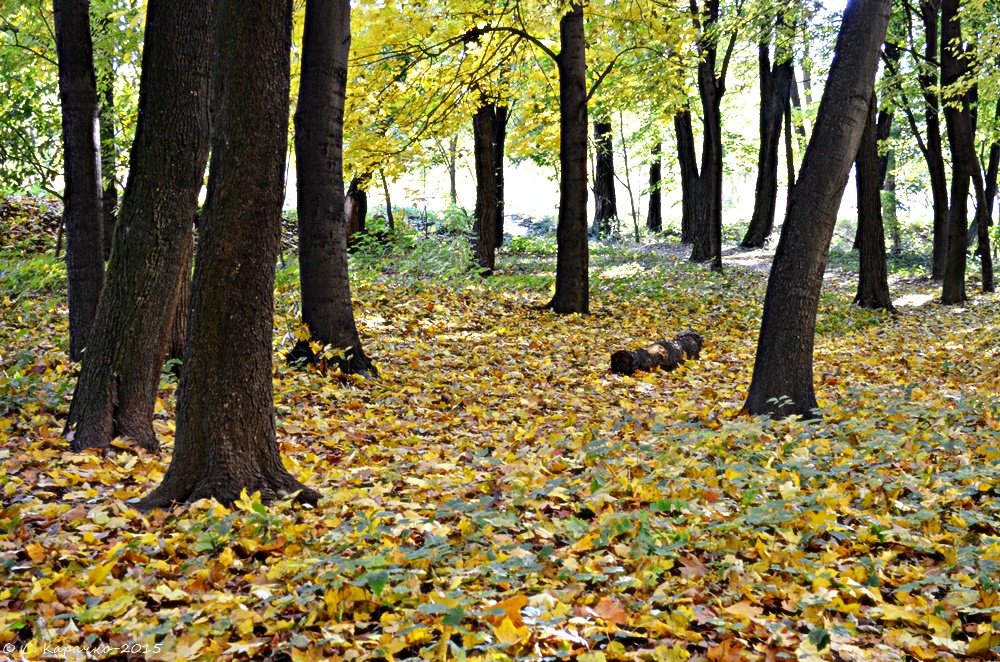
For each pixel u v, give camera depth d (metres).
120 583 3.60
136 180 6.16
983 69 16.20
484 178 19.11
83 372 6.17
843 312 17.88
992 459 6.14
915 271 26.30
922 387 10.02
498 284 17.53
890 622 3.65
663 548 4.03
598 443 6.09
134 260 6.15
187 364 5.01
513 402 8.87
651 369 10.98
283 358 9.66
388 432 7.28
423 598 3.48
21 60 12.32
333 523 4.54
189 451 4.98
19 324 11.52
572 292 15.09
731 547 4.29
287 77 4.98
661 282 19.11
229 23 4.82
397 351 11.01
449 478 5.57
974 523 4.79
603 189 30.92
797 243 8.23
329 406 8.04
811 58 24.38
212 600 3.52
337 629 3.23
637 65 16.64
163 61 6.07
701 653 3.24
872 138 18.22
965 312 18.48
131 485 5.41
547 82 17.03
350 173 14.99
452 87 15.49
